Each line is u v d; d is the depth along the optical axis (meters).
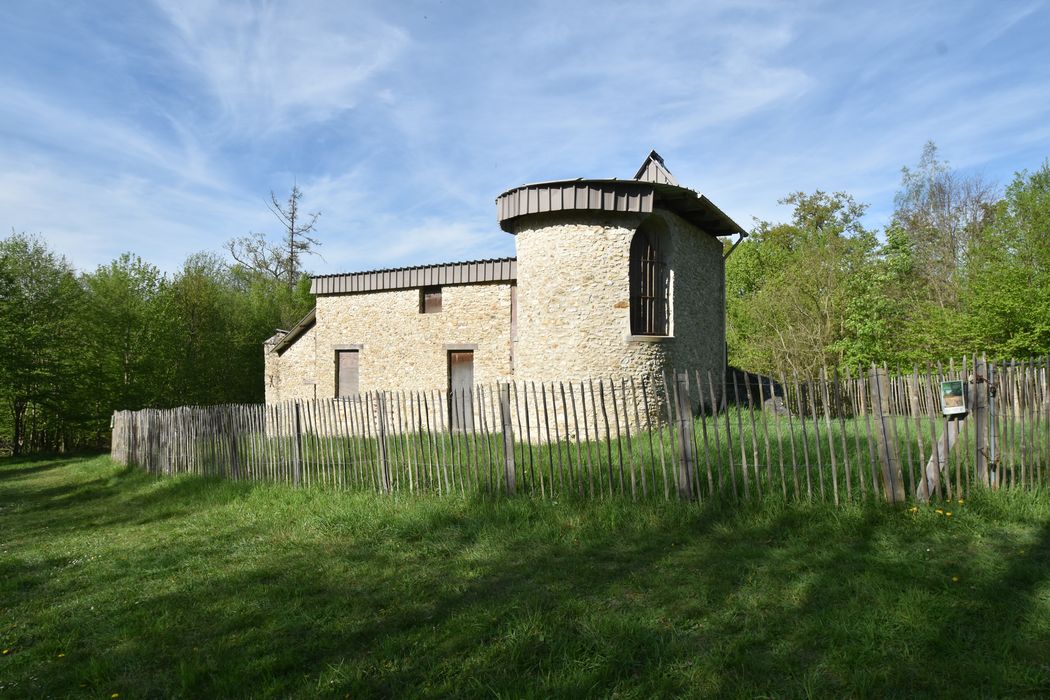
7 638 4.68
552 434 12.55
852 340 21.80
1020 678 3.36
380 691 3.65
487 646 4.09
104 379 27.03
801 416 6.64
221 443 11.88
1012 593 4.36
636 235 13.05
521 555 5.97
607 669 3.68
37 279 28.08
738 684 3.45
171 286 31.52
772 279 26.20
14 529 9.37
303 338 19.62
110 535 8.27
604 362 12.37
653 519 6.62
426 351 17.08
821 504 6.40
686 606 4.52
